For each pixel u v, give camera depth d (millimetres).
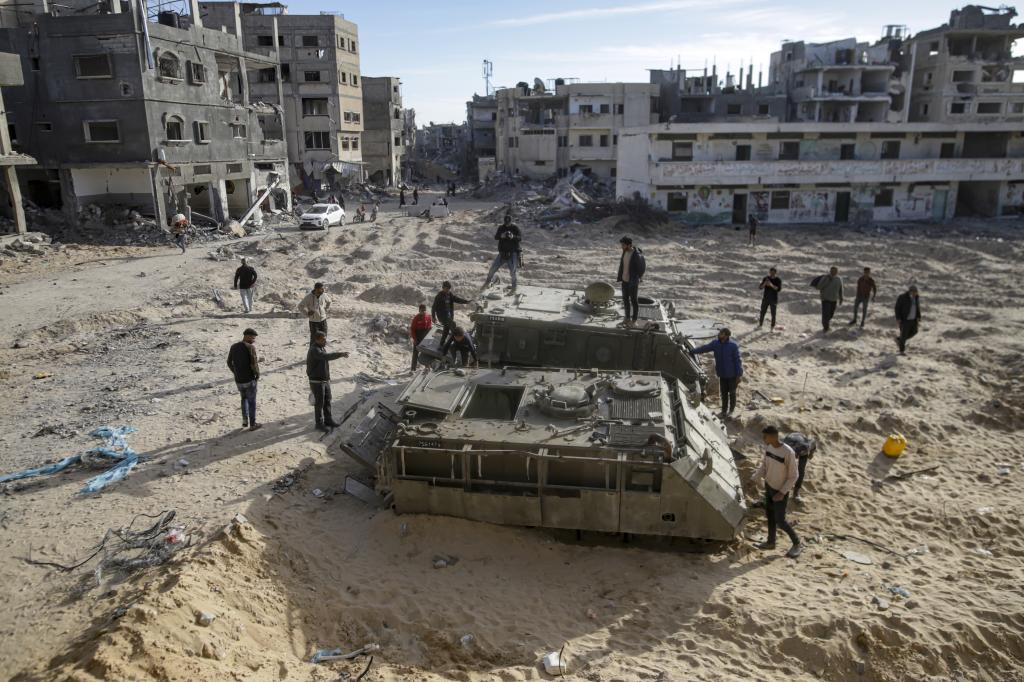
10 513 9328
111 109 33875
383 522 9633
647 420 9484
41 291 23547
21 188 37406
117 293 23344
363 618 7902
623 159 49531
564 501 9117
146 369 15633
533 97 69500
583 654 7457
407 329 19906
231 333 19094
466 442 9227
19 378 14938
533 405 10141
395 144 81562
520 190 64438
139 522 9117
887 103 59656
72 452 11242
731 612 8164
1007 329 20531
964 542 10266
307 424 12852
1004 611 8289
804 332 21578
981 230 41469
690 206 44719
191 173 37656
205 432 12289
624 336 12953
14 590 7766
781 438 11820
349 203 59188
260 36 60906
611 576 8969
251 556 8352
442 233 39750
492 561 9062
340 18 63438
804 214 45719
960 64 57250
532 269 30203
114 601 7465
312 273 29203
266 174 47438
